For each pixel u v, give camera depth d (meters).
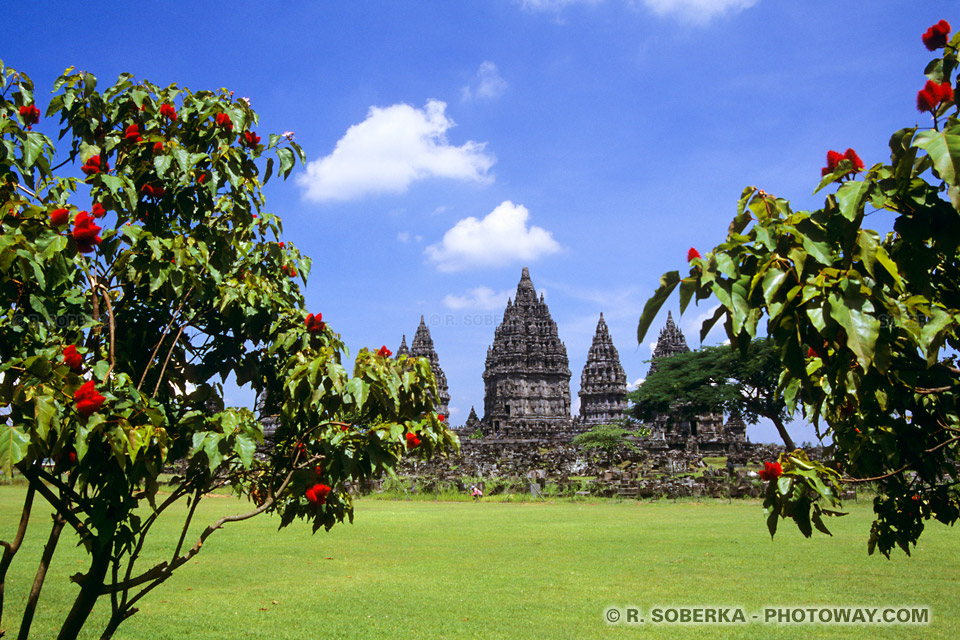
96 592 5.27
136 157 6.04
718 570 16.06
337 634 10.62
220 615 11.83
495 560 17.88
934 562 16.77
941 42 4.20
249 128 6.62
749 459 71.62
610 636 10.45
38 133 5.26
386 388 5.72
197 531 23.73
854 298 3.20
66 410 4.42
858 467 4.90
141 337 6.09
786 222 3.54
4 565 5.43
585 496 44.41
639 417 59.34
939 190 3.42
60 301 5.08
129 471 4.81
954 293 4.37
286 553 19.00
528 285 122.62
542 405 115.12
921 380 4.70
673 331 122.25
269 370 6.61
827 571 15.72
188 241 5.70
